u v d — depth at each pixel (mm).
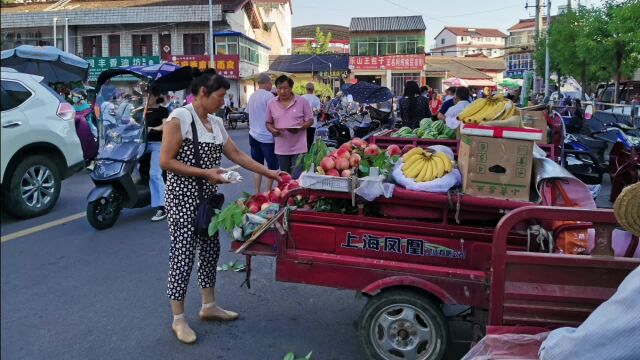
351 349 3775
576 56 26875
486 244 3219
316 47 61000
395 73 46438
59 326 3971
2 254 5441
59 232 6410
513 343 2830
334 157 3686
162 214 7062
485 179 3264
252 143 8055
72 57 13398
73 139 7660
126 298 4504
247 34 38219
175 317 3855
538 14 36156
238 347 3770
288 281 3512
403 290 3289
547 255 2816
